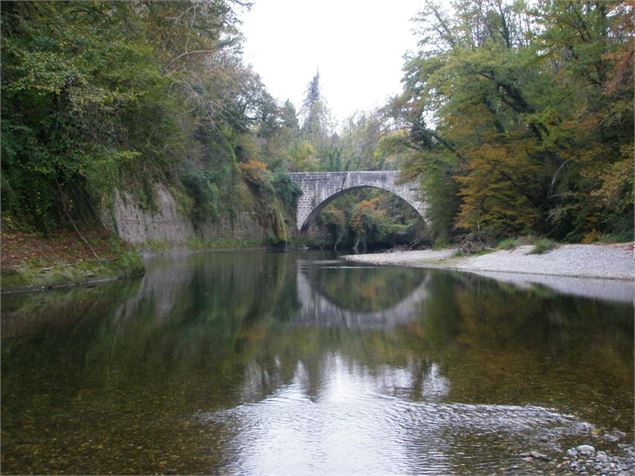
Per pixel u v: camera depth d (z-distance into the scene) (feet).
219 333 32.32
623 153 77.41
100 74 49.32
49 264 50.16
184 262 96.02
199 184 141.90
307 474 14.38
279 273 76.89
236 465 14.80
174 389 21.09
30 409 18.62
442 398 20.36
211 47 65.00
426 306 44.80
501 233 107.96
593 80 84.64
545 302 46.70
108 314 37.35
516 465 14.98
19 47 44.70
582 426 17.63
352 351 28.25
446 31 115.65
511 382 22.44
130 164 64.23
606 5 81.76
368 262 104.68
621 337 31.73
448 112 99.96
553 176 97.91
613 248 78.89
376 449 15.94
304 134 261.65
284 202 200.03
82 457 15.01
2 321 33.71
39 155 48.93
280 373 23.67
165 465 14.65
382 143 127.44
